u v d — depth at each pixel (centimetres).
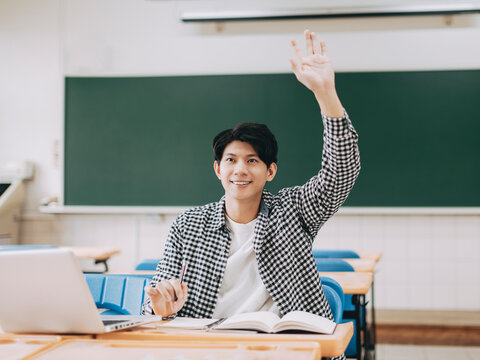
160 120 468
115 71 480
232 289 147
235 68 470
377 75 453
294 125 457
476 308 448
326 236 461
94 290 168
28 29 494
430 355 359
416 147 448
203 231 151
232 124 462
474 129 445
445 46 455
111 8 484
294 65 133
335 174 138
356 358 212
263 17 458
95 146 472
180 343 101
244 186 142
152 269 255
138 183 468
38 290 109
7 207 457
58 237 484
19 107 494
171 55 478
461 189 444
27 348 98
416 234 454
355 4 455
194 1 475
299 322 111
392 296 456
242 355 91
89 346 100
